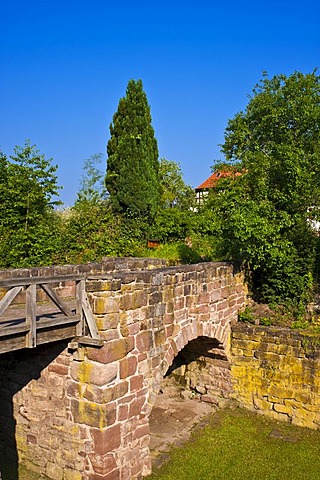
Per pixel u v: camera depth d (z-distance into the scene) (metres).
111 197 20.81
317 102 12.11
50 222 17.55
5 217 16.19
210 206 13.12
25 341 5.94
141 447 7.52
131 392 7.26
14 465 7.85
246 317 11.02
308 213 11.72
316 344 9.54
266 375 10.21
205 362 11.21
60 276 6.34
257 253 11.26
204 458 8.35
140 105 20.97
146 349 7.59
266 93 12.66
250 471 7.90
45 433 7.52
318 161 11.34
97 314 6.78
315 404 9.53
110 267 11.21
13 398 8.00
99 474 6.85
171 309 8.33
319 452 8.54
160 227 20.02
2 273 8.46
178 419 10.09
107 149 21.45
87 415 6.94
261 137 12.92
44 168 17.25
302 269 11.41
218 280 10.20
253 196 11.87
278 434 9.31
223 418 10.12
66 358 7.16
